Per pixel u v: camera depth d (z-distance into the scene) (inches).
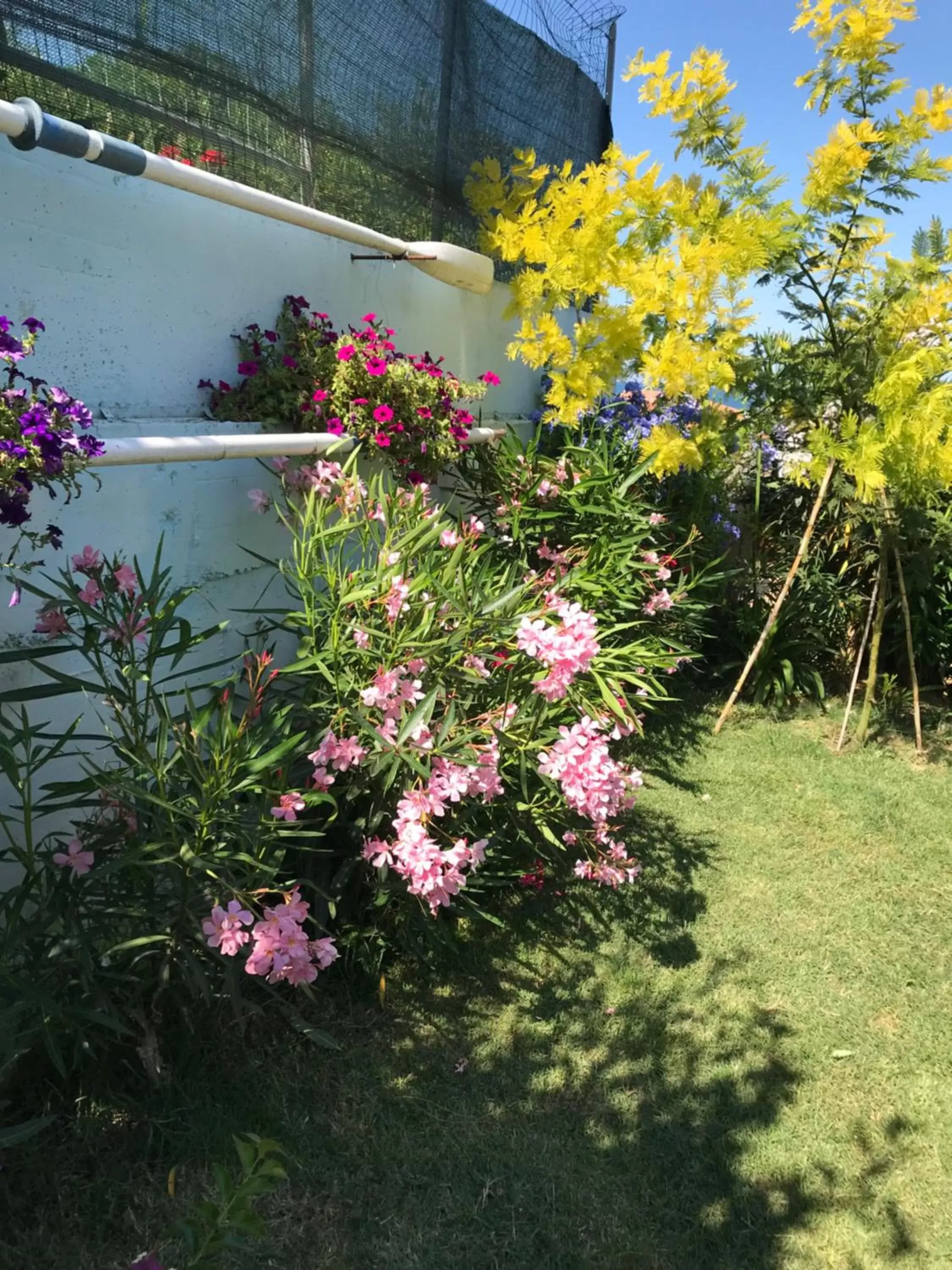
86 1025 74.9
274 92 115.3
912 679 173.9
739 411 172.7
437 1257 69.2
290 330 118.5
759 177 149.1
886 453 145.6
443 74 154.8
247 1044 87.8
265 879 77.8
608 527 158.2
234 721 93.7
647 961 107.0
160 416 99.8
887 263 148.6
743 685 197.3
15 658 71.6
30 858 72.3
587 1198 75.3
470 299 175.3
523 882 115.1
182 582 101.3
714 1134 83.0
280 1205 71.9
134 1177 72.9
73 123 82.8
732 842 135.5
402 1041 91.0
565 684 88.9
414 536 99.7
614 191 155.3
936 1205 77.4
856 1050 94.7
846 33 138.3
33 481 67.2
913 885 126.6
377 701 87.4
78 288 85.4
